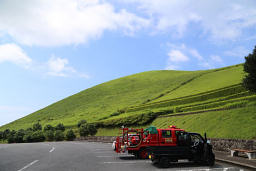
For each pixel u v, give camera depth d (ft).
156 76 446.19
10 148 86.17
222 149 63.16
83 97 422.82
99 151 70.85
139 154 51.65
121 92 380.99
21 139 222.28
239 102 86.17
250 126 64.13
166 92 259.39
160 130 49.32
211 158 40.24
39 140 212.84
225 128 71.87
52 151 70.74
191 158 42.19
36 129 257.96
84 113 304.30
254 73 75.15
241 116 74.74
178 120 113.80
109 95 383.04
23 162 44.60
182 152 41.11
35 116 386.73
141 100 273.95
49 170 35.53
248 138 57.47
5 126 373.81
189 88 231.71
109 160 48.39
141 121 146.10
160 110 143.54
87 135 184.44
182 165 41.75
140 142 52.26
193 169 37.22
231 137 63.41
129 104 271.28
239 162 40.98
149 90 328.29
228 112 84.53
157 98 249.34
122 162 45.24
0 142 241.96
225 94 129.80
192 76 316.19
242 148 56.03
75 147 91.09
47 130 239.30
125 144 53.98
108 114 243.19
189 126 95.61
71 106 385.29
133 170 36.01
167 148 41.09
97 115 265.13
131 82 439.63
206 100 139.85
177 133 47.42
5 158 51.49
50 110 401.29
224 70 285.43
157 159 40.01
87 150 74.84
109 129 177.47
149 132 49.49
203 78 271.69
